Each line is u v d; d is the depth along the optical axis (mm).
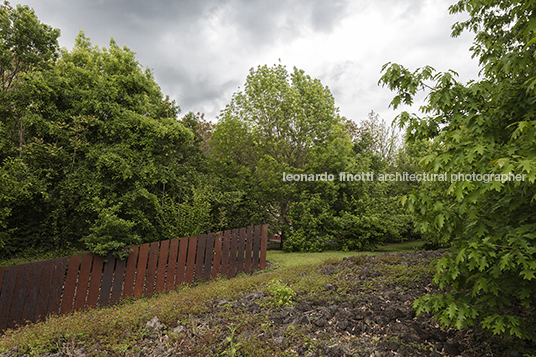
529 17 3021
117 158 9805
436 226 2904
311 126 14641
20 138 10828
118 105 10789
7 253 9320
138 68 12383
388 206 13664
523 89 2896
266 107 14375
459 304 3010
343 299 4820
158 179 10742
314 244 12977
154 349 3674
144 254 7785
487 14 5188
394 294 4957
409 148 14766
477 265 2867
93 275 7094
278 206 14578
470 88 3119
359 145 17766
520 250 2672
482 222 2998
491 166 2570
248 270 9633
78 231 10336
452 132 2961
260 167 13594
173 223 10211
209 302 5070
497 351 3354
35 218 9984
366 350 3371
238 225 12258
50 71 10781
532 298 4117
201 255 8758
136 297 7508
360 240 13281
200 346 3564
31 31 11961
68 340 3977
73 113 10188
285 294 4914
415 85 3221
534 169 2148
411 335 3652
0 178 7559
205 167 14117
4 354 3732
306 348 3463
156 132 10828
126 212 9883
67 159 10000
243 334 3734
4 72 12758
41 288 6512
